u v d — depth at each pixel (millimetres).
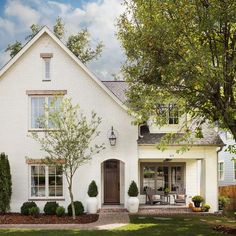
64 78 26812
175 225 21469
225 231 19781
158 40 18688
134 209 25750
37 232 19609
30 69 26859
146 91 20922
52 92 26719
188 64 17656
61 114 25484
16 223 22453
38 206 26203
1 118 26672
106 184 28531
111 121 26609
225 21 17969
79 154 25094
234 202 30000
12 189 26375
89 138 25031
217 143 26516
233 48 19219
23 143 26547
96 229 20375
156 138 27203
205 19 18062
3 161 25562
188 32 19047
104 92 26688
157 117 21734
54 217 24141
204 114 20984
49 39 26922
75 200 26234
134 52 19938
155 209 26516
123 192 28250
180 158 26891
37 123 26656
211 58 18906
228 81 18938
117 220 23125
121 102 26422
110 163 28609
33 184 26547
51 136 24062
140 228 20516
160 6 19047
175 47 19047
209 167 26734
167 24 18375
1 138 26609
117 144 26547
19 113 26688
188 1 18609
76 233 19250
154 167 29812
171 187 29625
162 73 19188
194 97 19781
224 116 19094
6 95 26750
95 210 25562
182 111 20891
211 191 26688
